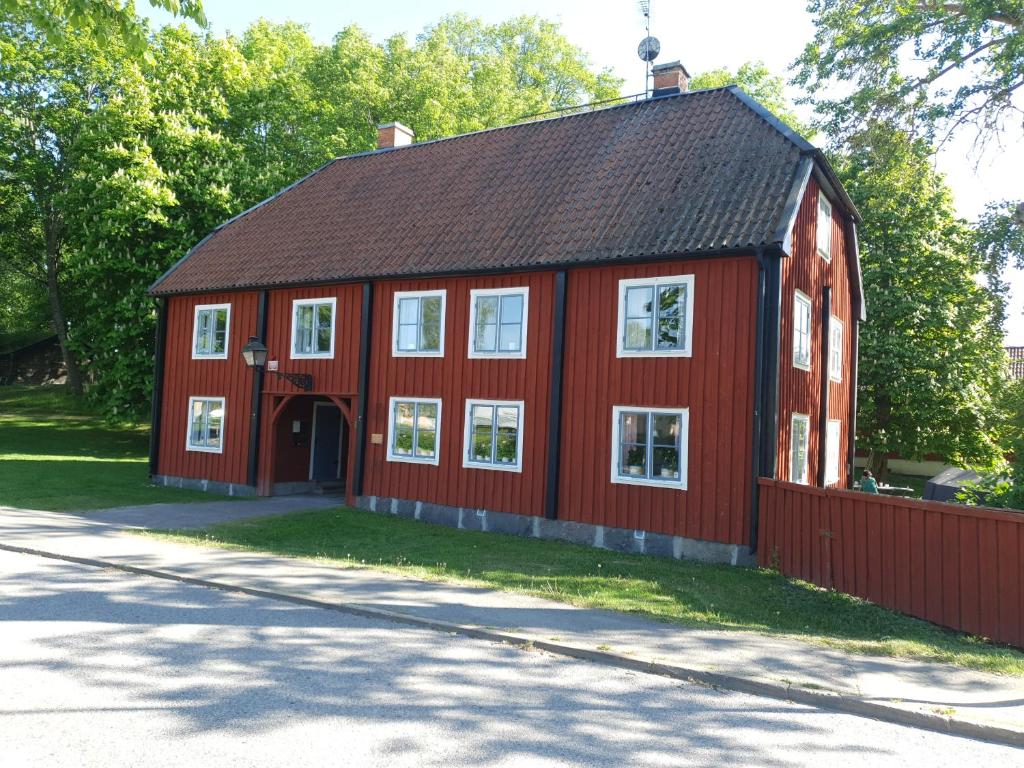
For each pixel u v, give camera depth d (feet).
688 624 29.66
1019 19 54.19
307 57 132.98
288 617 28.78
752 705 21.47
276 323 67.72
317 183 77.46
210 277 71.92
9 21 106.52
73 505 57.26
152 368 94.79
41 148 112.88
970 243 62.54
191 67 102.47
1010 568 28.14
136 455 100.48
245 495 68.90
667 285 48.14
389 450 60.08
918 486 99.91
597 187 55.62
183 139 92.79
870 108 59.52
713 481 45.50
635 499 48.29
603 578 38.52
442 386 57.47
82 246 94.79
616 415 49.34
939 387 86.38
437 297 58.23
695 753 17.80
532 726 18.92
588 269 51.16
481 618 28.89
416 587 33.96
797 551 40.22
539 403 52.65
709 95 58.75
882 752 18.43
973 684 23.06
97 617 27.35
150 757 16.10
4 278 162.81
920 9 58.75
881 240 89.97
